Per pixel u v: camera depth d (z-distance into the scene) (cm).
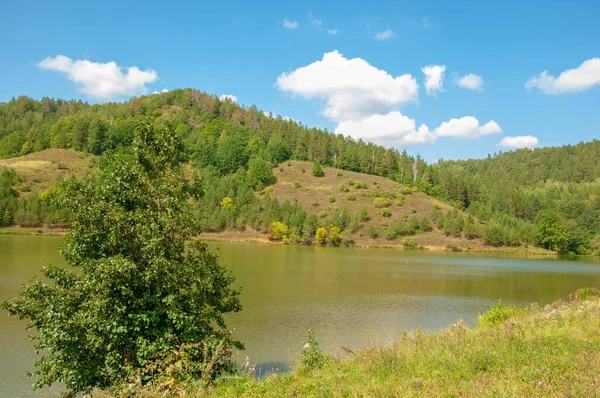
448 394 746
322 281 4372
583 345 1045
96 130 14725
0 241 6825
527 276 5684
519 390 720
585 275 6003
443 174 16088
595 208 14900
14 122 19300
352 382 901
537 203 15650
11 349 1914
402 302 3406
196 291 1260
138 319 1103
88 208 1168
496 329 1397
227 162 15812
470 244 11025
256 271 4956
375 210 12369
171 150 1298
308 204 12850
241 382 1008
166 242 1222
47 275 1152
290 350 1998
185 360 1073
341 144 18375
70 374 1085
